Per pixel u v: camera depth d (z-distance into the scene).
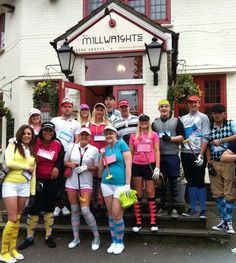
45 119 10.54
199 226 5.88
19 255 4.98
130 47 7.53
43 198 5.49
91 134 5.94
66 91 7.42
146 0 10.77
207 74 10.30
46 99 9.33
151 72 7.57
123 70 7.81
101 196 5.97
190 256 5.05
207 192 9.09
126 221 6.03
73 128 6.14
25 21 11.28
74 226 5.47
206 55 10.27
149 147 5.62
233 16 10.20
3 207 8.14
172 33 7.41
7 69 12.12
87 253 5.17
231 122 5.70
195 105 6.04
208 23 10.32
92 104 8.89
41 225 6.16
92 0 10.97
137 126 5.95
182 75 9.12
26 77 11.05
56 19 11.09
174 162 5.93
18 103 11.20
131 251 5.23
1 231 6.18
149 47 7.10
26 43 11.20
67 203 6.26
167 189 6.35
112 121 6.39
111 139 5.25
